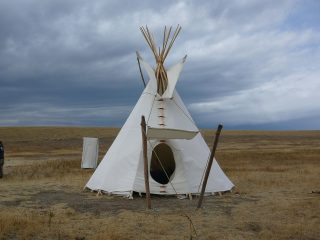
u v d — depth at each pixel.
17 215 8.37
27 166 20.80
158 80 12.16
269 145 45.69
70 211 8.95
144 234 7.14
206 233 7.29
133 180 10.95
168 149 12.52
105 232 7.12
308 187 12.94
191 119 12.28
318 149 35.38
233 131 82.75
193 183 11.14
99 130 69.56
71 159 26.67
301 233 7.35
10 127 65.62
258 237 7.13
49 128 67.75
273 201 10.34
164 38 12.20
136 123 11.84
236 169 18.61
